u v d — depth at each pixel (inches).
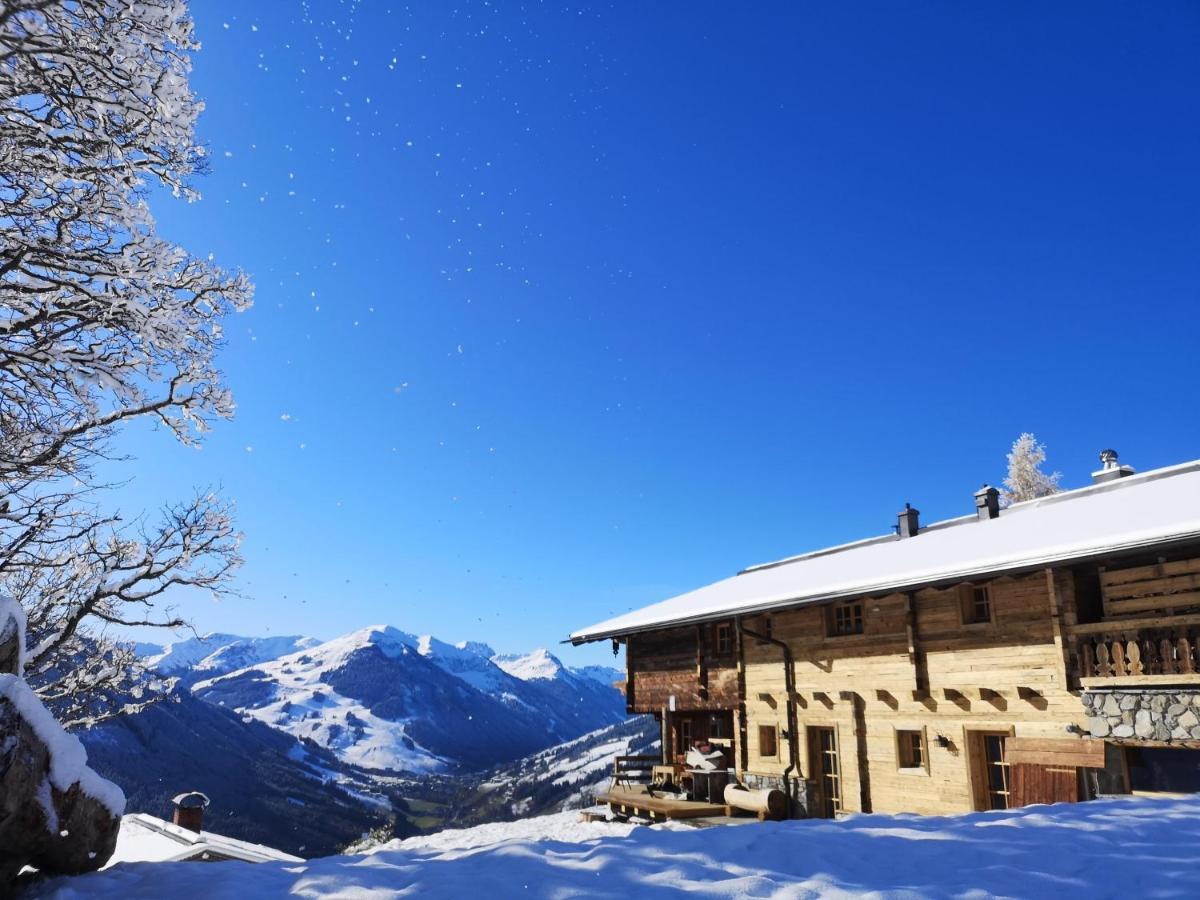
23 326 287.7
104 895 205.2
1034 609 512.7
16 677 210.5
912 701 582.9
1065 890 195.3
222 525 450.3
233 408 356.5
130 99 264.2
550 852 234.2
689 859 224.5
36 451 337.7
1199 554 437.4
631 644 895.1
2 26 227.8
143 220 291.4
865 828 279.4
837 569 691.4
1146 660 443.2
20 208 289.1
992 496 732.7
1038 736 494.0
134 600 425.1
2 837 197.8
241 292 358.9
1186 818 293.0
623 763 825.5
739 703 735.7
